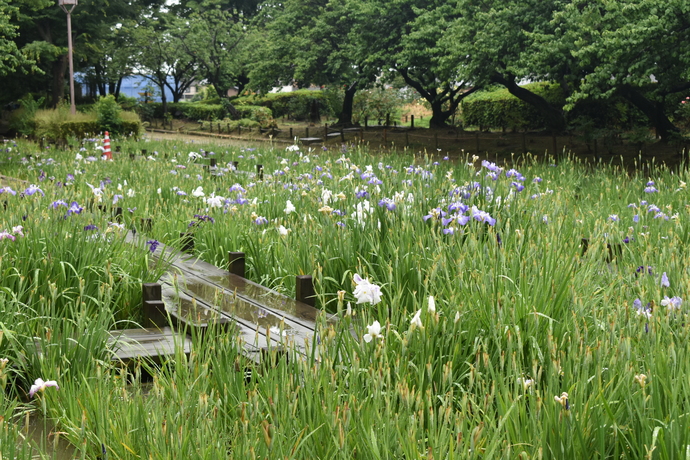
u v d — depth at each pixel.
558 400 3.05
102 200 8.81
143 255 6.42
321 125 42.91
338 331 4.14
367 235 6.36
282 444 3.15
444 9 26.30
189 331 5.27
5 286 5.44
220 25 48.16
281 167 15.38
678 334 3.93
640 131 19.58
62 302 5.57
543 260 4.89
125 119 31.62
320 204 7.95
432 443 2.97
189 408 3.48
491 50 19.78
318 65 35.00
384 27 29.09
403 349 3.75
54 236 6.04
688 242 7.12
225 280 6.93
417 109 49.25
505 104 31.08
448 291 5.02
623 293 5.07
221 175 13.13
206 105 50.31
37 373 4.39
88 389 3.79
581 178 12.59
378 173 10.88
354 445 3.21
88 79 51.19
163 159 18.31
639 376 3.24
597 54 16.11
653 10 14.71
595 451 3.11
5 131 36.94
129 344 4.93
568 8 17.14
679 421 3.02
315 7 35.25
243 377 3.80
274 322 5.48
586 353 3.53
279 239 7.41
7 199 8.55
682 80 16.91
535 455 2.90
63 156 19.53
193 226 8.41
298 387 3.46
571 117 25.23
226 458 3.10
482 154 23.34
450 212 6.57
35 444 3.42
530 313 4.23
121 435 3.37
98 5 42.28
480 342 4.18
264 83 38.16
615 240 7.04
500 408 3.30
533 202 7.62
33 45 37.94
